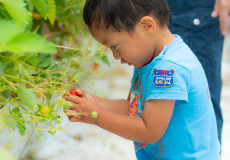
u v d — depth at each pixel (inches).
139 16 40.0
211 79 66.0
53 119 34.8
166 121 39.9
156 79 39.3
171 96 38.4
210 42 64.7
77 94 43.7
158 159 45.6
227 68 159.9
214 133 46.9
